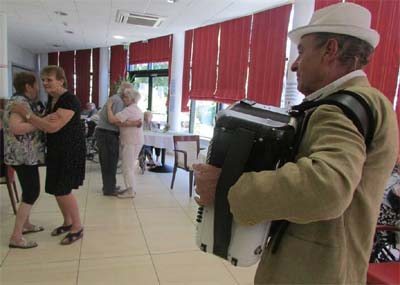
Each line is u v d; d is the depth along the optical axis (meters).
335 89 0.75
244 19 4.85
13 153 2.38
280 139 0.69
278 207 0.60
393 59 2.79
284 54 4.19
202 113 6.26
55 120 2.36
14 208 3.13
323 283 0.69
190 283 2.15
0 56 4.70
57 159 2.48
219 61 5.40
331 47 0.76
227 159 0.74
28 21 5.62
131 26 5.74
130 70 8.03
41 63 10.01
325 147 0.60
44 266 2.26
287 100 3.72
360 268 0.73
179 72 6.44
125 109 3.68
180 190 4.28
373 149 0.68
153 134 4.95
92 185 4.30
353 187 0.57
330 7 0.78
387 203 1.95
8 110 2.37
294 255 0.73
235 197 0.67
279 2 4.10
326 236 0.70
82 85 9.27
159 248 2.62
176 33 6.32
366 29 0.74
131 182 3.86
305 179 0.58
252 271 2.32
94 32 6.43
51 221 3.03
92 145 5.89
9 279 2.09
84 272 2.21
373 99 0.69
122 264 2.35
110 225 3.02
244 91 4.90
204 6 4.37
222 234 0.76
